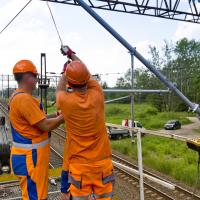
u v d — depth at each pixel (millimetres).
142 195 4641
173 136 4664
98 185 3158
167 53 77250
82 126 3092
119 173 15672
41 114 3270
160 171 17453
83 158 3146
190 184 14500
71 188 3184
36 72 3393
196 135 38562
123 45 10930
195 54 83125
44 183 3393
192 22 19547
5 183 6129
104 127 3246
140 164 4609
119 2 16828
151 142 28375
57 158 19422
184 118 54000
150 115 57625
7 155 13523
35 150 3332
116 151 24047
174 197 12469
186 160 19812
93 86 3244
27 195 3344
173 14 18766
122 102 80562
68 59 3807
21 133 3330
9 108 3418
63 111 3133
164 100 64938
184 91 67062
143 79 73438
